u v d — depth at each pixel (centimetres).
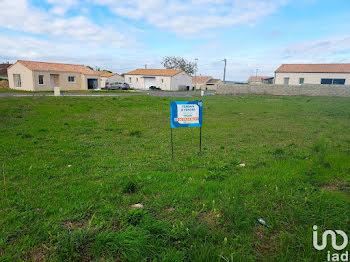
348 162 552
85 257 255
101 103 1780
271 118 1328
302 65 4681
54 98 1988
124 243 267
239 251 264
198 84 7700
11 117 1128
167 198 375
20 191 388
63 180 438
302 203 364
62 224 304
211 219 326
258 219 329
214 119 1274
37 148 655
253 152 652
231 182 434
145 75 5688
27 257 250
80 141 750
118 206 351
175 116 570
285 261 254
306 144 750
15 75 3444
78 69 3825
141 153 632
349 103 2186
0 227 291
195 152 648
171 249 266
